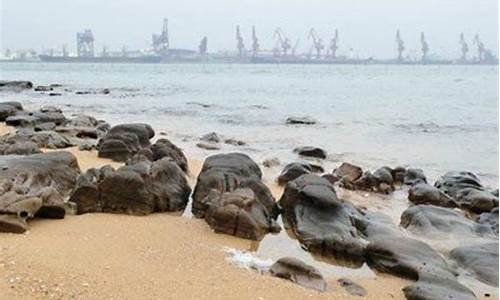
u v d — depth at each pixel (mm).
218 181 13445
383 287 9609
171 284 8859
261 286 9094
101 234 11008
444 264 10445
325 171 19625
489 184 18891
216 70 163750
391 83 88688
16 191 11828
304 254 11023
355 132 31062
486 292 9719
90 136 23156
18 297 7785
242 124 33875
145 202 12781
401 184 18047
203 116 38094
